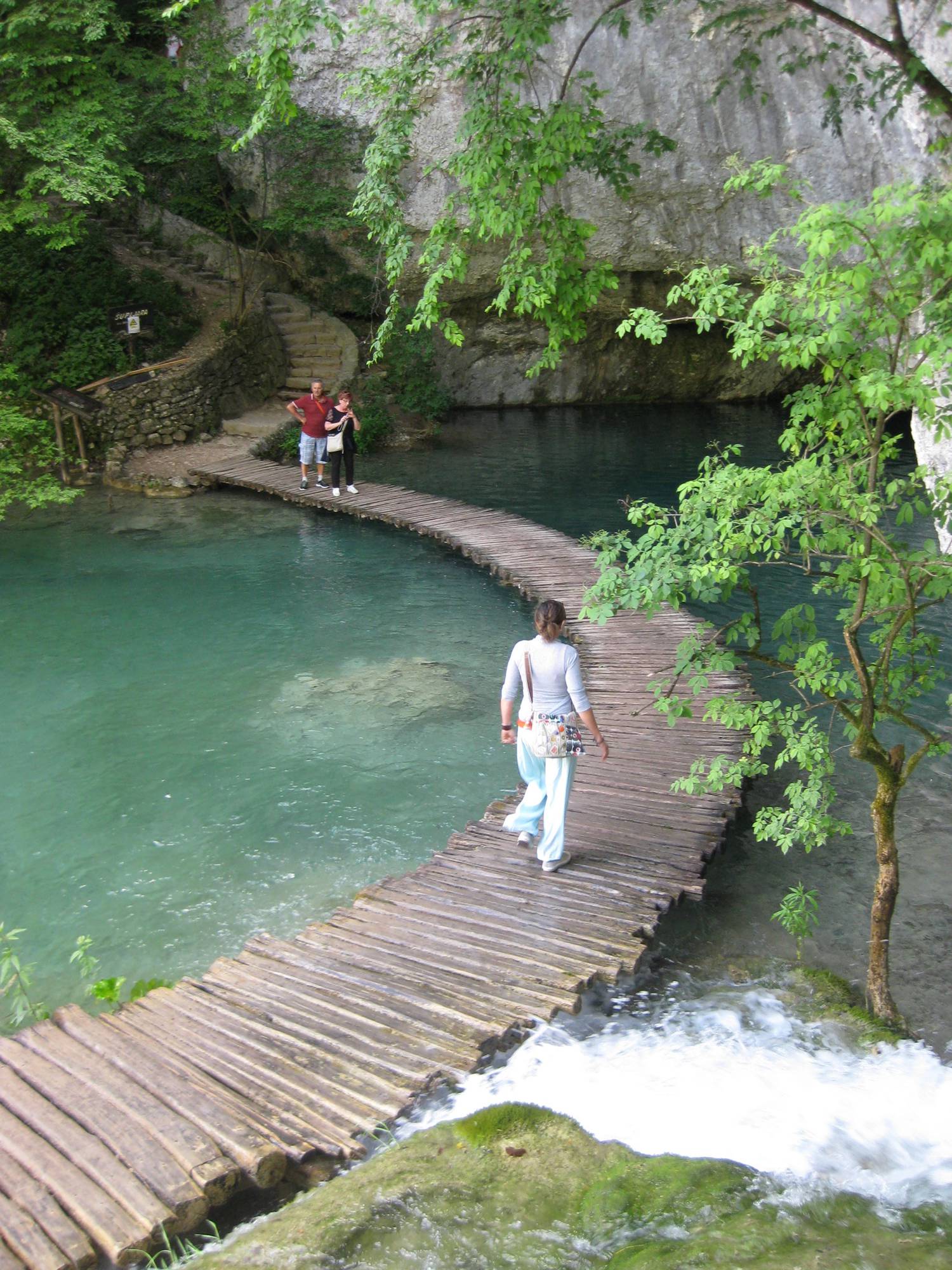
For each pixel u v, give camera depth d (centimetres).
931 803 767
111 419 1803
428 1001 525
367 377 2150
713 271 469
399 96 754
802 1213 382
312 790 809
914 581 473
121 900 671
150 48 2102
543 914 606
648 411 2414
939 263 396
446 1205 389
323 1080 461
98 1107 438
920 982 571
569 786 640
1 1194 390
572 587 1230
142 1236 368
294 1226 379
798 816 552
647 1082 478
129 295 1948
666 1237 369
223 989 543
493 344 2356
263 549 1455
